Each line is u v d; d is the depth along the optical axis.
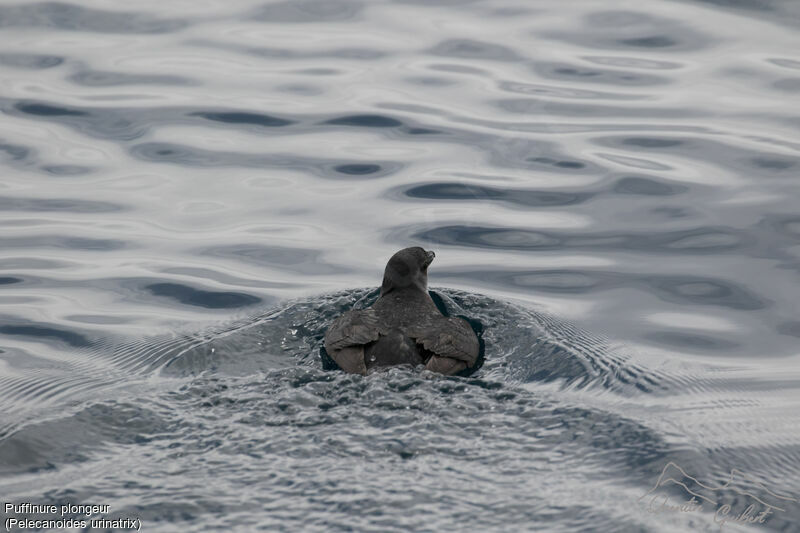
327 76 26.80
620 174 21.59
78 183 21.20
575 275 17.77
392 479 11.06
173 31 29.75
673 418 12.70
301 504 10.66
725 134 23.17
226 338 14.81
